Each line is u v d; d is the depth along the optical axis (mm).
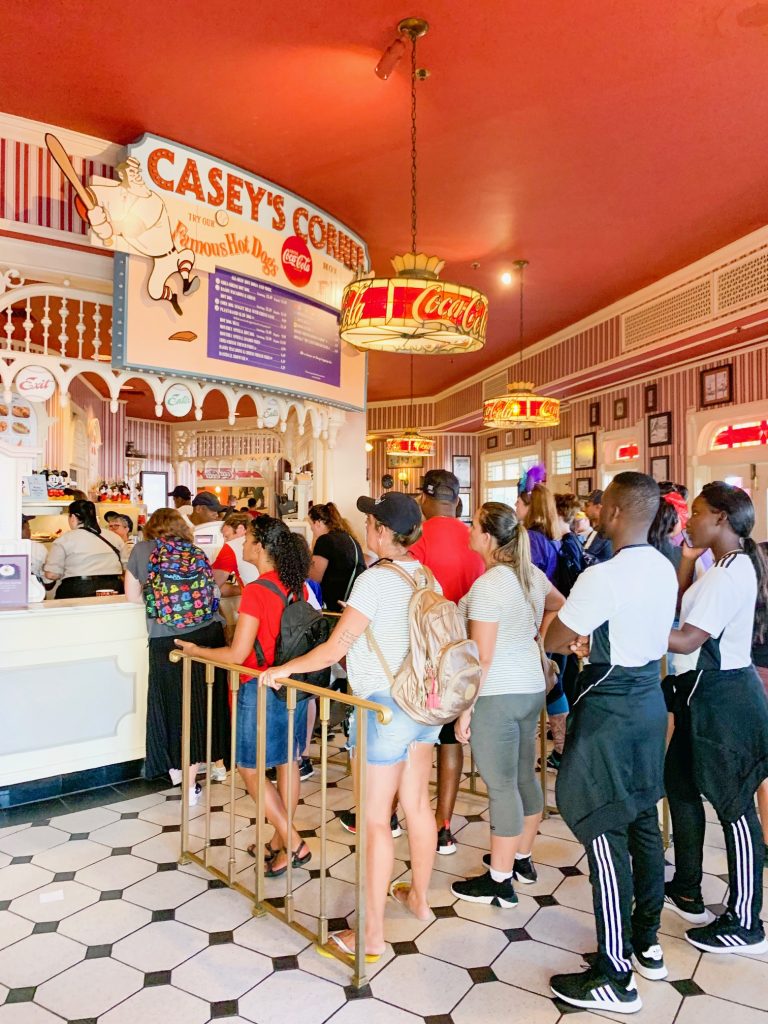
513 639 2436
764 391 5855
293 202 4352
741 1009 1952
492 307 6801
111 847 2910
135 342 3604
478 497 12188
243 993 2016
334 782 3637
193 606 3314
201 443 12766
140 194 3570
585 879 2682
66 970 2113
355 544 4105
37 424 6617
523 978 2090
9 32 2855
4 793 3295
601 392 8227
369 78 3191
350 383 4992
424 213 4703
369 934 2150
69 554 4059
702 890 2586
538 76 3178
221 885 2613
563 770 2031
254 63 3074
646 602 1951
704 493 2379
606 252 5395
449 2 2693
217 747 3428
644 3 2707
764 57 3049
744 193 4406
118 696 3561
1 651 3238
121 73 3137
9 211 3477
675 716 2389
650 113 3502
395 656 2148
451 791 2871
